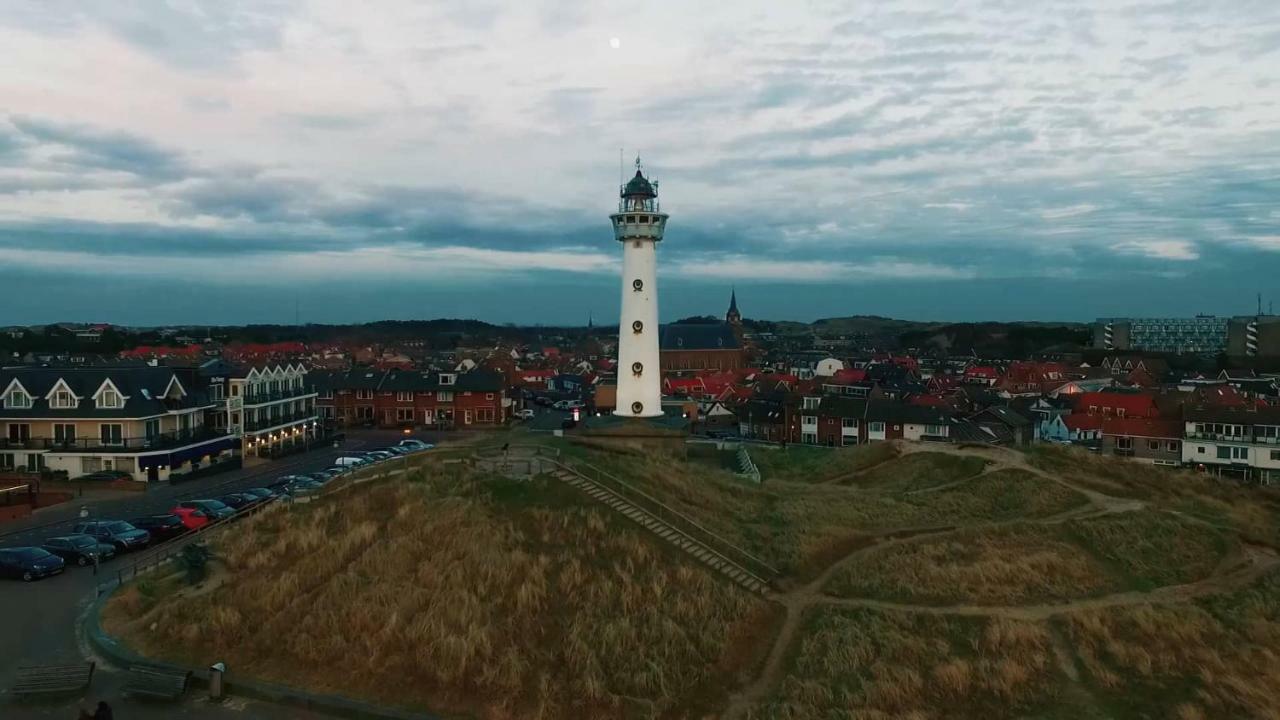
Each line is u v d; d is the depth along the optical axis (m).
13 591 34.16
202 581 31.70
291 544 32.84
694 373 176.12
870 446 66.88
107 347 188.62
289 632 27.19
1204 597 33.72
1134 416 96.81
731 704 25.34
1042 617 31.08
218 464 70.38
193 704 24.23
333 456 81.44
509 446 45.84
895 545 38.19
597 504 35.09
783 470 69.38
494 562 29.61
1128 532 40.16
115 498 58.66
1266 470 81.62
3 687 24.98
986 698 26.20
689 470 48.78
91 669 25.11
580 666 25.53
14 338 188.12
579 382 173.12
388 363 181.25
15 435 64.94
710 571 32.28
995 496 47.72
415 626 26.55
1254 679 28.20
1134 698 26.55
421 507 33.50
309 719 23.58
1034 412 104.88
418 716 23.52
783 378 147.50
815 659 27.47
